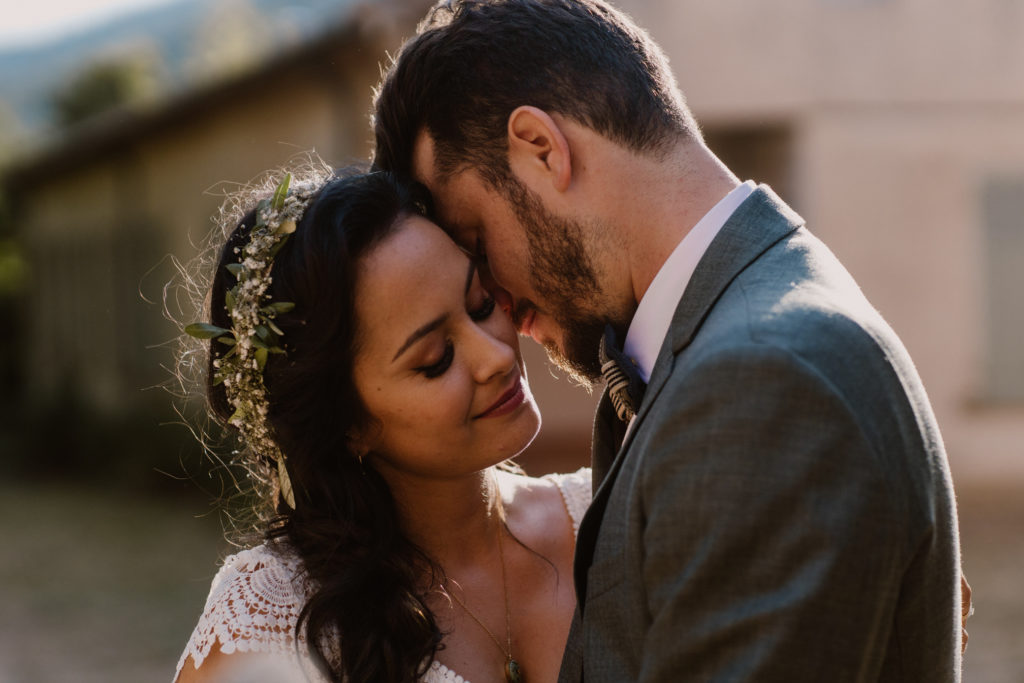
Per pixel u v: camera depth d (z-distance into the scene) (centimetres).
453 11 178
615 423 181
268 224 171
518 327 189
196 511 923
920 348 898
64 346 1541
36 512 988
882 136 902
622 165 165
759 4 902
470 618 182
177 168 1158
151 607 632
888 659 142
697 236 160
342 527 173
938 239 899
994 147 898
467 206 177
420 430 170
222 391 187
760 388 134
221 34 2102
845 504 129
